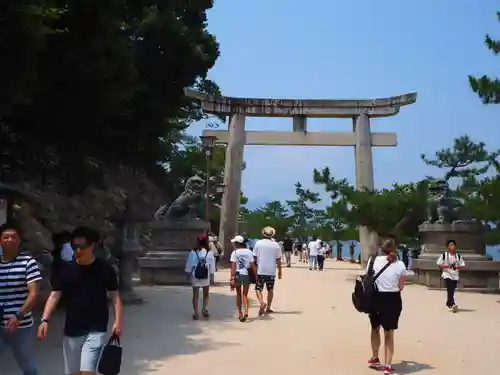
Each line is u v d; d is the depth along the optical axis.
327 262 48.56
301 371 9.06
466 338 12.12
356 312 15.77
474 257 23.36
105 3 10.16
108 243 18.20
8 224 7.06
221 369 9.11
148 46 14.02
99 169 15.80
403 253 31.34
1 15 7.91
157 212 26.03
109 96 10.99
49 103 10.90
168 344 11.10
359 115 37.94
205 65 15.51
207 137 29.52
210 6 16.94
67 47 9.94
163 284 23.64
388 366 8.98
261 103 37.75
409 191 27.88
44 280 13.83
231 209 37.12
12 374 8.35
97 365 6.39
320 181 29.73
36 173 14.27
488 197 20.33
